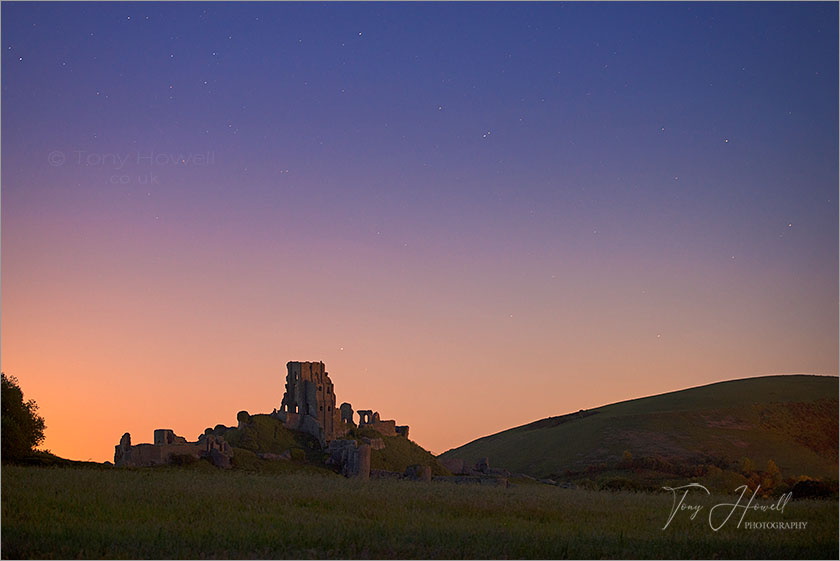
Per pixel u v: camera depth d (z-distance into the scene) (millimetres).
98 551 28797
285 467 82438
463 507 42062
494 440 183125
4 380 66562
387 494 45875
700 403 178125
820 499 57219
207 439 79938
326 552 30016
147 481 47125
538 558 30531
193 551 29203
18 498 38000
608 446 154125
